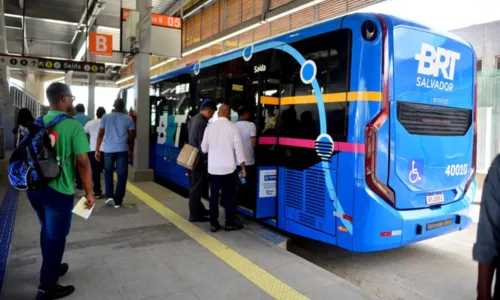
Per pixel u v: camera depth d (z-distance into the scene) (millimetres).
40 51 24984
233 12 13133
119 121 6324
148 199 7020
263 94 5145
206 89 7062
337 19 4176
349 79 3945
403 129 4004
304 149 4500
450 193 4531
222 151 4984
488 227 1733
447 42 4426
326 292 3369
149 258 4113
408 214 4055
